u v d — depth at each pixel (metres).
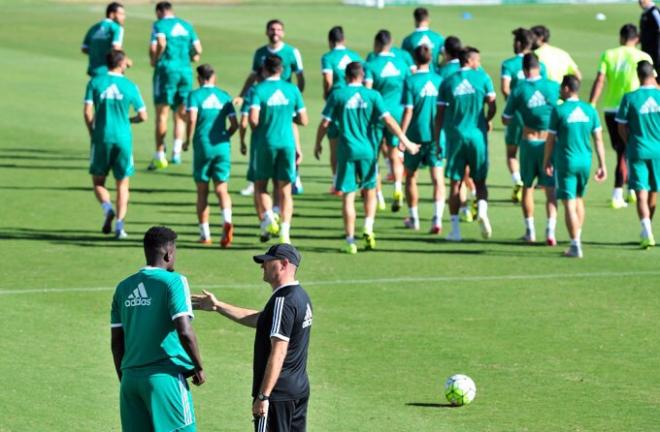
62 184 55.59
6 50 98.56
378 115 43.09
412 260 42.78
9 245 44.12
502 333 34.22
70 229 46.97
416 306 36.88
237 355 32.12
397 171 50.00
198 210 44.81
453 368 31.11
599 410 28.09
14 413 27.62
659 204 53.41
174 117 61.06
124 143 44.69
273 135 43.44
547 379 30.34
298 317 22.80
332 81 52.09
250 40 104.94
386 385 29.77
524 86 44.44
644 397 29.02
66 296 37.47
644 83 43.62
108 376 30.33
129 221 48.50
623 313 36.31
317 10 127.88
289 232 46.88
